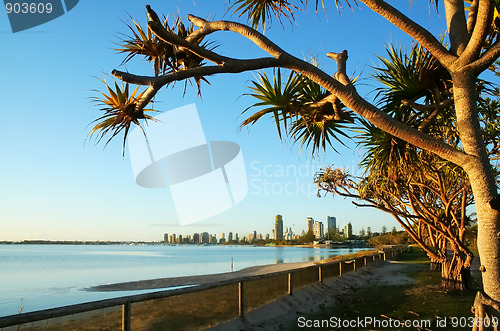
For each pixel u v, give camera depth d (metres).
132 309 5.34
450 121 8.34
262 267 36.19
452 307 8.69
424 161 9.91
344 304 9.35
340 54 4.68
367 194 15.27
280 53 4.03
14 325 3.97
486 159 3.79
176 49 4.36
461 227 11.07
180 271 35.94
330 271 12.60
